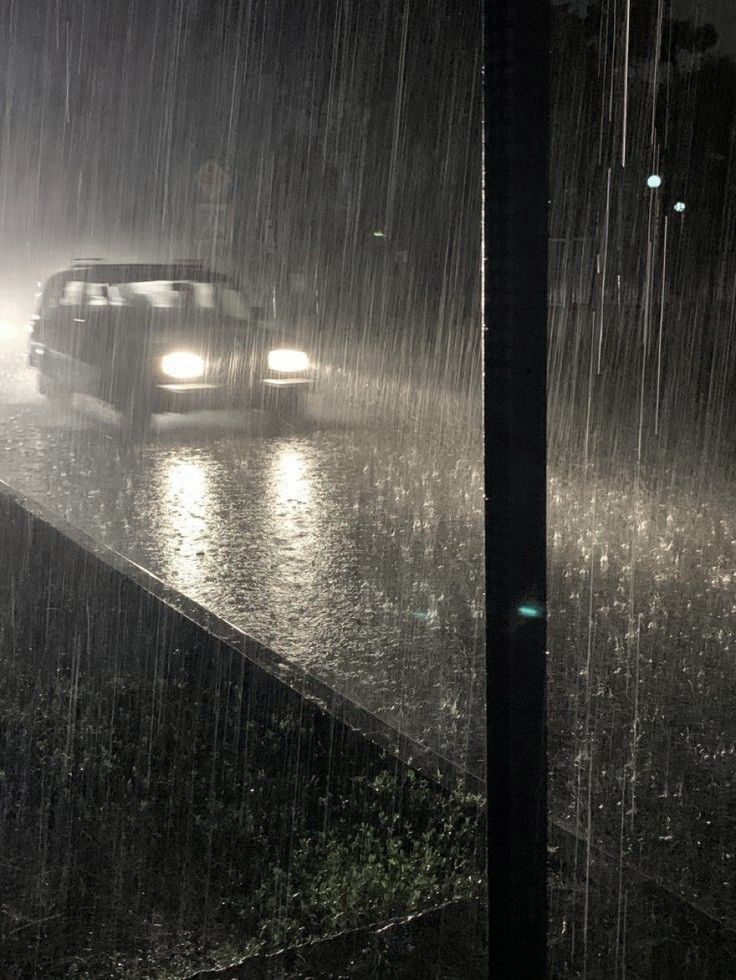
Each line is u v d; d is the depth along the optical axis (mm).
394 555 7398
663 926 2971
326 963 2855
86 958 2934
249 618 6102
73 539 7426
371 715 4512
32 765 4035
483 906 3088
